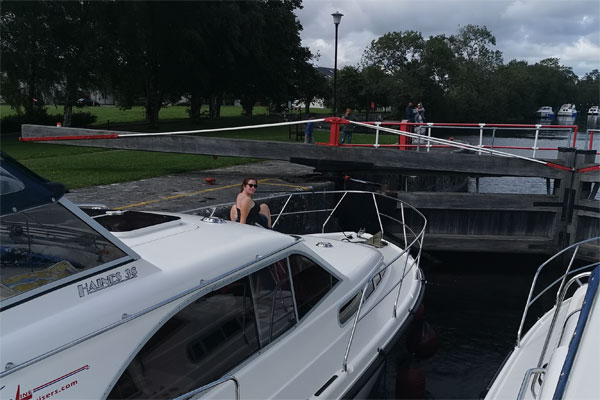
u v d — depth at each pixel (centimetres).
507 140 3919
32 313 246
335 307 431
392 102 6862
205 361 316
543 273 1103
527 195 1170
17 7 2320
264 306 366
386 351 442
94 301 269
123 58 2845
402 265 610
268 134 2912
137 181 1191
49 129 1410
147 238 357
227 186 1128
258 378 344
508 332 782
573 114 9519
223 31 3238
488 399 375
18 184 252
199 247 351
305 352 388
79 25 2559
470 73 7644
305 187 1114
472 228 1222
